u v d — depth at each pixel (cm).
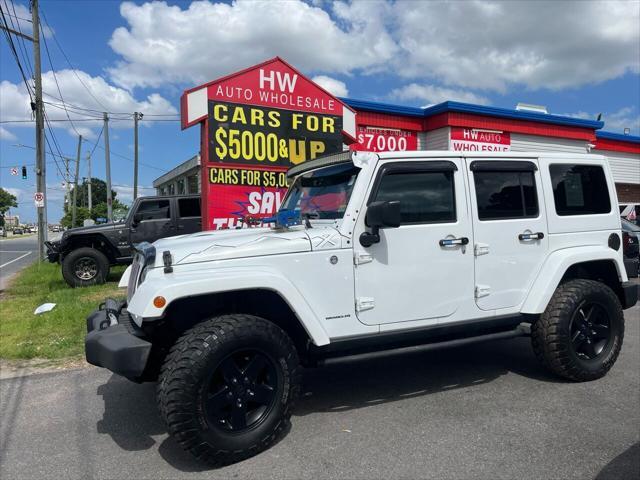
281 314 380
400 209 363
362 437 363
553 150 1628
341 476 312
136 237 1165
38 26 1839
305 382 482
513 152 447
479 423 382
